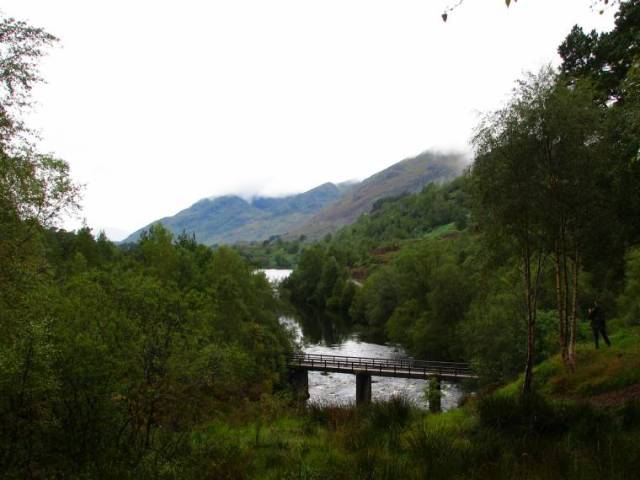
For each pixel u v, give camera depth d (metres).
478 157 13.28
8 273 11.29
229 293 33.97
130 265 34.38
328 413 14.31
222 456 9.34
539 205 12.56
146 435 9.61
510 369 25.70
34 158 12.53
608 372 13.99
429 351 48.09
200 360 10.84
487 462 7.63
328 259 99.56
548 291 27.19
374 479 7.30
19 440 7.86
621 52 14.48
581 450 7.65
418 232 154.25
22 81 10.05
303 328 70.19
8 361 7.55
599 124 12.69
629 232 14.42
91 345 8.70
